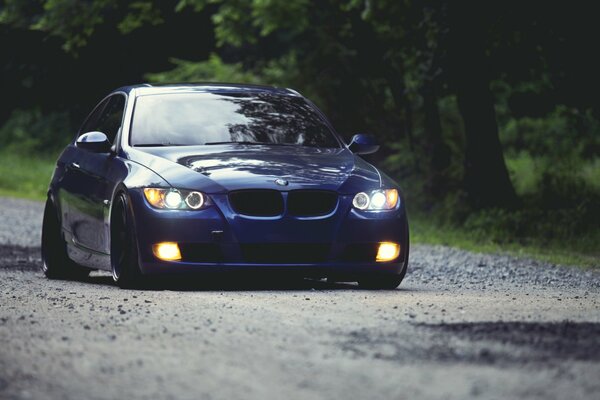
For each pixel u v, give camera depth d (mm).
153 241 13805
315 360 8445
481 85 30250
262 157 14578
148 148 14984
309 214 13953
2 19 41594
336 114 39969
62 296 13234
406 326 10102
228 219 13727
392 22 32875
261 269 13805
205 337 9633
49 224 17594
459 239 27688
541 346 8906
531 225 28188
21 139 70938
